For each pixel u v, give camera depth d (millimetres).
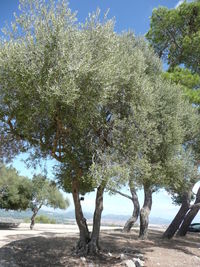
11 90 7469
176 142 9562
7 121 8211
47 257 9438
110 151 8367
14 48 6980
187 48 15125
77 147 8805
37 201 25688
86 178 8609
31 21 7285
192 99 12508
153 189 12156
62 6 7344
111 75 7316
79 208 10008
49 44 6859
